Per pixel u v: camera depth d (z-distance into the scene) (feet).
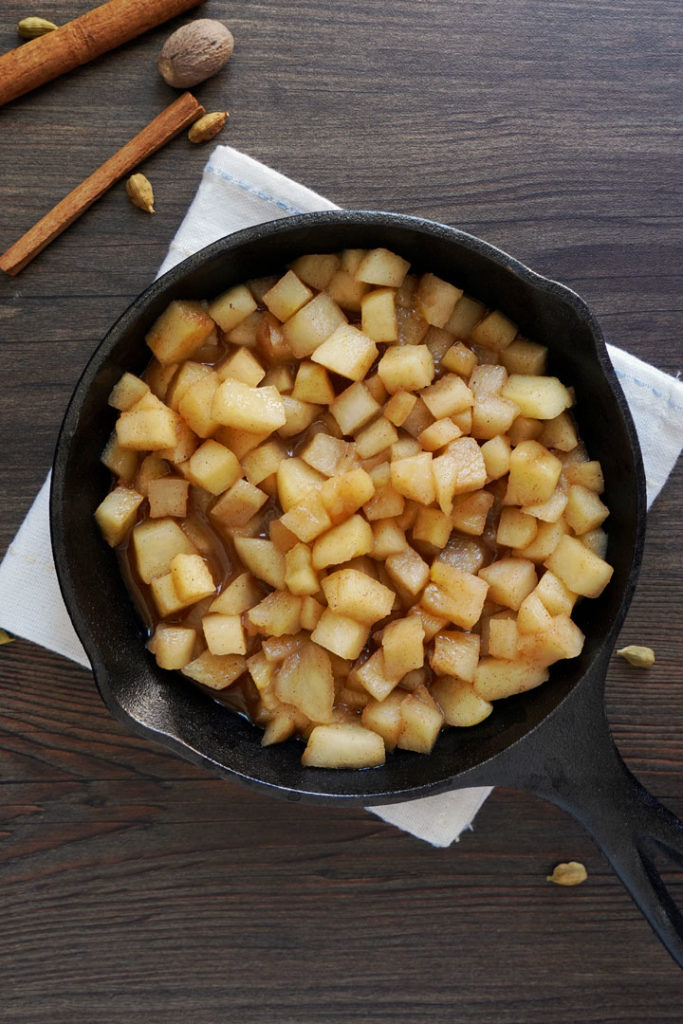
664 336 1.74
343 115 1.72
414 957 1.81
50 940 1.78
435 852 1.81
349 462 1.58
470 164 1.73
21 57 1.67
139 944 1.79
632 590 1.54
